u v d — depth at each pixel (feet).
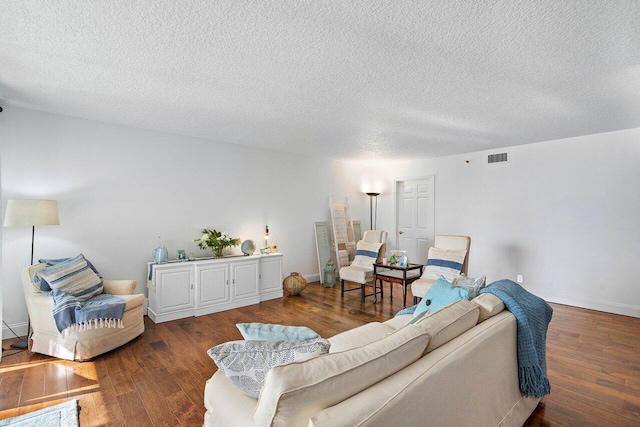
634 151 12.97
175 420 6.53
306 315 13.25
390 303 15.11
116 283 11.26
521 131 13.43
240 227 16.49
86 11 5.50
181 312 12.86
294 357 4.08
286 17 5.67
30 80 8.46
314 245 19.98
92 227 12.17
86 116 11.69
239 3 5.28
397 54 6.99
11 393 7.43
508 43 6.45
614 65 7.33
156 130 13.60
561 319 12.65
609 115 11.14
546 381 6.62
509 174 16.43
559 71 7.68
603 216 13.69
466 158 18.16
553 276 15.02
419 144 16.03
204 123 12.51
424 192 20.43
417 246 20.81
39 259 11.05
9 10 5.44
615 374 8.36
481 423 4.92
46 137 11.22
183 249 14.48
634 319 12.67
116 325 9.59
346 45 6.64
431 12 5.47
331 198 20.67
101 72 7.98
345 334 7.47
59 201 11.49
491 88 8.79
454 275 13.14
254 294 14.99
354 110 10.77
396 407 3.33
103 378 8.13
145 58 7.25
